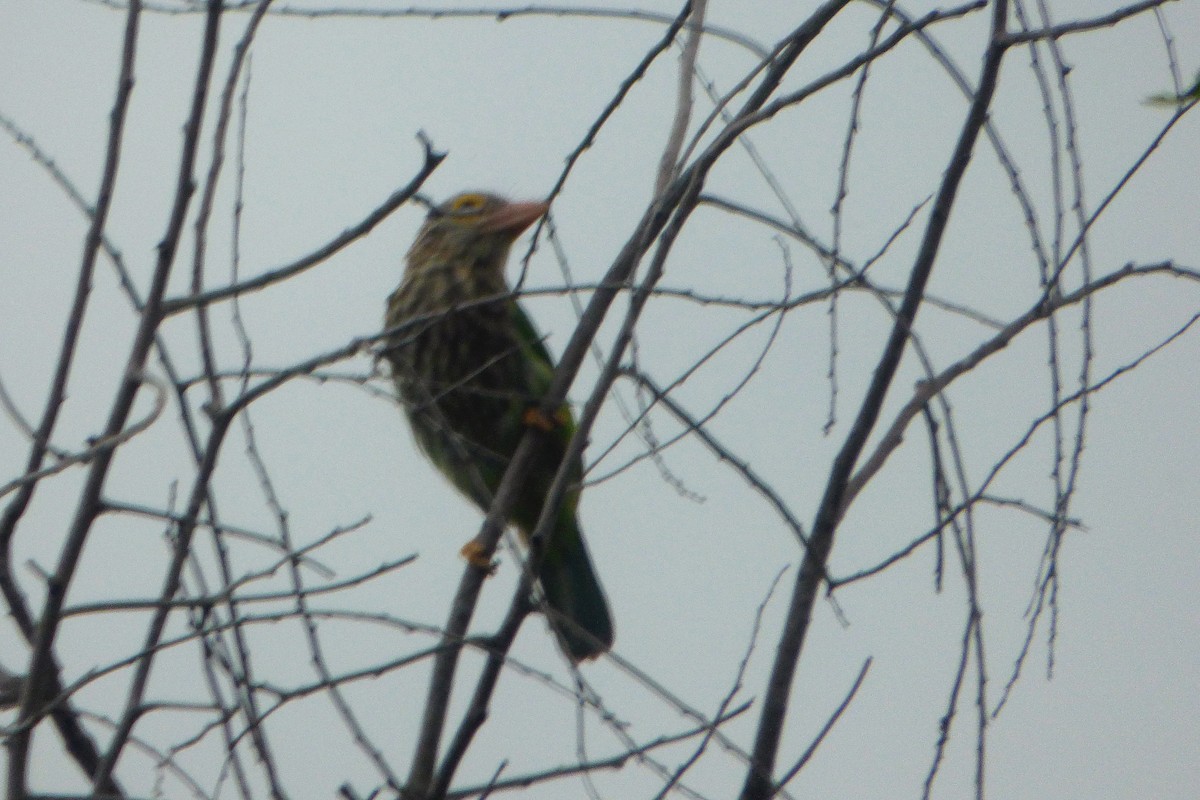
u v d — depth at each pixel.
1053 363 6.64
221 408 6.53
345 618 6.31
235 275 6.89
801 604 6.74
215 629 6.08
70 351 6.28
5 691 6.71
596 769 6.27
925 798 6.07
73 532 6.01
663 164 7.59
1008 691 6.34
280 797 6.25
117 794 6.32
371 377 6.43
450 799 6.38
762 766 6.37
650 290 6.81
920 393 7.22
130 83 6.24
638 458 6.91
